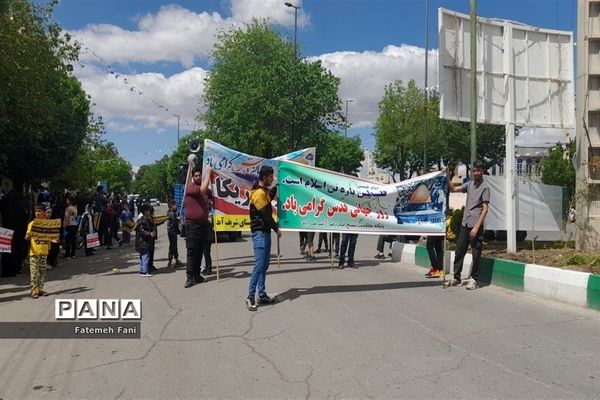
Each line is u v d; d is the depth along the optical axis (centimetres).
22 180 2072
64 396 457
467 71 1168
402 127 3875
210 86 3734
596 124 1162
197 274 962
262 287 777
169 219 1219
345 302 788
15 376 507
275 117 3055
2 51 1112
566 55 1256
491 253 1144
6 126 1352
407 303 782
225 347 582
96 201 1766
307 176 878
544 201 1383
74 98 2509
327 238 1460
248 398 446
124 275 1110
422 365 519
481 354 551
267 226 757
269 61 3650
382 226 894
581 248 1155
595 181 1139
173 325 676
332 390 460
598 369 508
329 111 3145
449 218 1091
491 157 3866
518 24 1199
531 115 1218
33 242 882
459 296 832
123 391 466
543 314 715
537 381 479
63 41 1404
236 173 987
